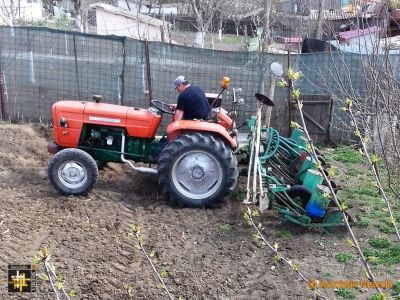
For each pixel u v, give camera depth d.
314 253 5.00
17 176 6.81
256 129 6.23
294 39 15.72
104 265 4.61
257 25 19.66
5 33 9.55
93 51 9.58
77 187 6.13
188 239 5.27
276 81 9.54
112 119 6.35
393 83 5.24
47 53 9.62
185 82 6.33
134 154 6.49
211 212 5.96
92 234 5.21
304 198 5.55
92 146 6.49
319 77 9.44
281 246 5.12
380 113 4.82
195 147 5.92
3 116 9.80
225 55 9.56
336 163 8.26
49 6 29.75
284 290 4.36
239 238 5.30
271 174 6.15
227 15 23.86
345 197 6.55
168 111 6.70
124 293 4.19
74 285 4.23
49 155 7.93
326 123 9.42
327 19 9.20
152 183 6.85
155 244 5.09
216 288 4.37
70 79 9.71
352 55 9.08
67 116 6.35
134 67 9.59
